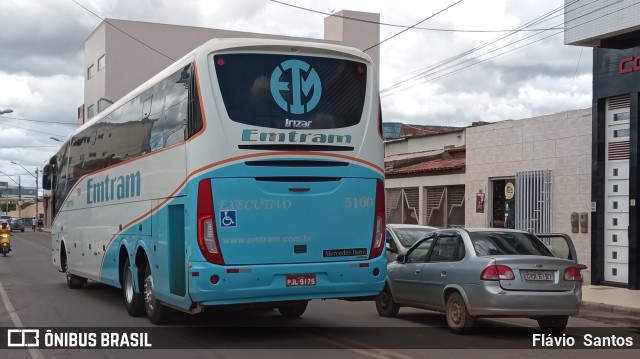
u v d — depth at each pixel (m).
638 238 16.42
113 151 13.62
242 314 12.87
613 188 17.14
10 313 12.99
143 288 12.00
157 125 10.88
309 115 9.59
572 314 10.05
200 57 9.31
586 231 17.67
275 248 9.34
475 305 10.05
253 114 9.31
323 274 9.57
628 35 16.00
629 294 15.61
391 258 14.35
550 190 18.77
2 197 156.00
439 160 25.44
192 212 9.17
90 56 53.50
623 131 16.92
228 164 9.16
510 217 20.38
